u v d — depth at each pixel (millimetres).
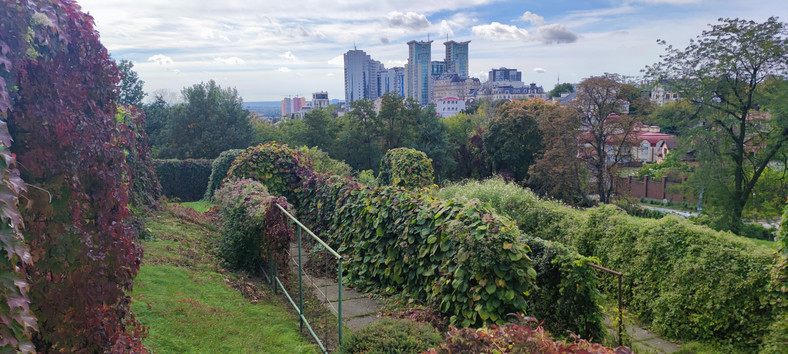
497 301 4961
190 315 4953
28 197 2893
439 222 5930
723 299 6082
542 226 9570
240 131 31719
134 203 7867
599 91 30484
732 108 23109
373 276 7082
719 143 23688
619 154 31875
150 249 7199
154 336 4328
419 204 6570
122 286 3562
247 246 7473
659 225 7270
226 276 6836
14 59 2682
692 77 23938
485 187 11570
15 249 1989
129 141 6512
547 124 33188
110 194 3412
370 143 39125
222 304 5586
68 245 3029
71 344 3117
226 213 8203
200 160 19609
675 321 6633
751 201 23703
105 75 3568
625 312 5566
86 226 3262
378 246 7020
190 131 31000
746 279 5996
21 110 2908
